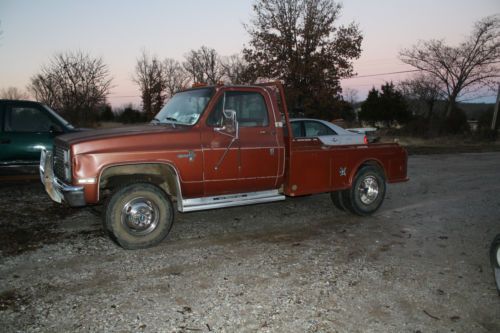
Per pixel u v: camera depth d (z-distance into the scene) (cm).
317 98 2223
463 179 1091
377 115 4688
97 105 3016
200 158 521
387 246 530
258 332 323
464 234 587
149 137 500
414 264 467
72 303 363
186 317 343
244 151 554
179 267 449
